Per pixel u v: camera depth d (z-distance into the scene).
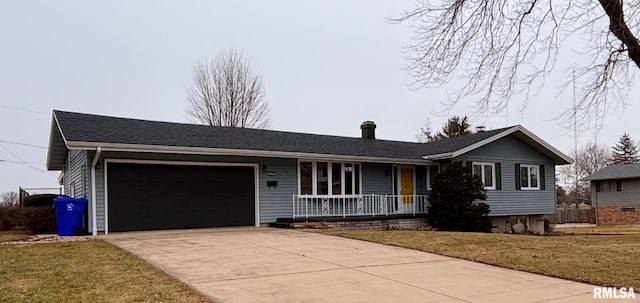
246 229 14.97
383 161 18.77
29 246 10.45
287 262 8.51
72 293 5.88
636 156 54.06
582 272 7.87
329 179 18.25
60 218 13.63
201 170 15.42
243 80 32.09
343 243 11.25
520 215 21.12
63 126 13.79
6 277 6.84
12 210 18.97
